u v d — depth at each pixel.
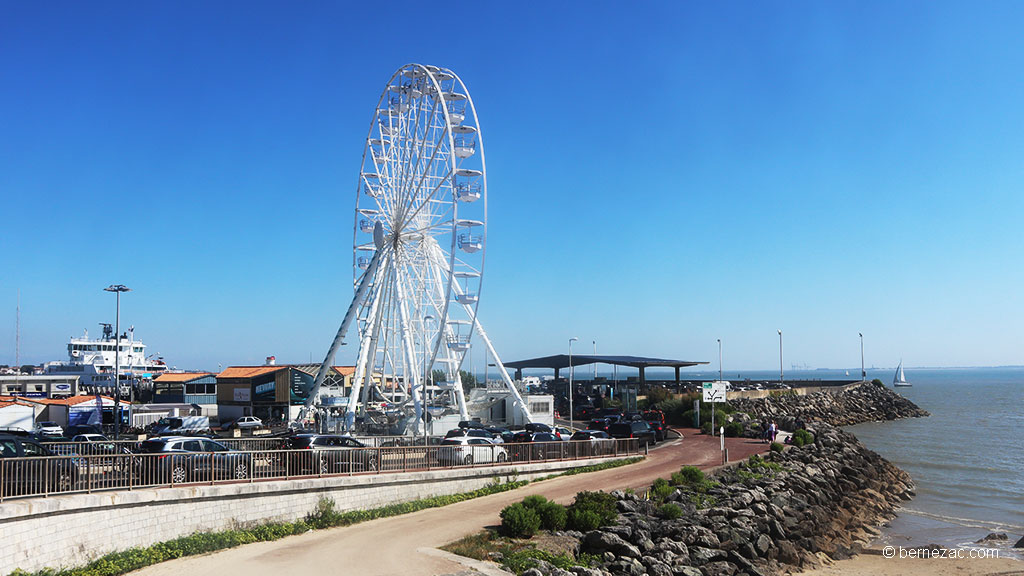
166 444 30.88
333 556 25.09
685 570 28.89
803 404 113.12
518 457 42.78
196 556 25.14
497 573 23.22
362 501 32.53
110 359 119.88
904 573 35.31
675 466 47.91
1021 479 63.00
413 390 60.72
